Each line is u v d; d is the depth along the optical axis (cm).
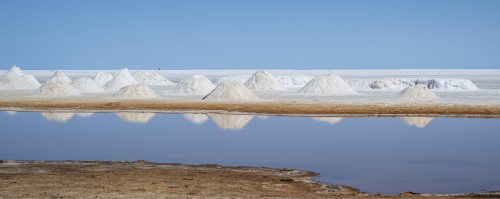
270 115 3216
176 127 2659
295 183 1370
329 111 3344
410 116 3144
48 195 1129
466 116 3106
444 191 1330
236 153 1903
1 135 2367
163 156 1842
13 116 3197
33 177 1376
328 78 5391
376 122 2878
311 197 1152
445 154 1892
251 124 2788
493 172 1570
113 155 1861
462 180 1466
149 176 1414
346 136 2352
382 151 1945
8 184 1271
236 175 1456
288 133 2436
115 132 2467
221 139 2252
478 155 1869
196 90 5331
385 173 1552
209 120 2973
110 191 1194
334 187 1340
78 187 1241
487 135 2369
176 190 1220
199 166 1599
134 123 2836
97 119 3033
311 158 1802
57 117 3144
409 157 1825
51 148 2019
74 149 1995
